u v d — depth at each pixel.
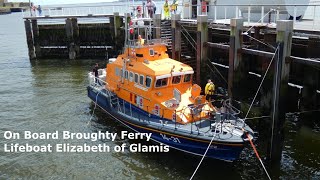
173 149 13.27
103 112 17.98
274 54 12.29
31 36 32.47
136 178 11.91
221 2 23.38
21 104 19.73
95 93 17.86
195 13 24.69
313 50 13.58
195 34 20.45
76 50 32.22
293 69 15.48
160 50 15.24
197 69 17.80
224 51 19.17
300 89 15.37
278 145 12.48
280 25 11.79
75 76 26.05
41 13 32.91
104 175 12.19
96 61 31.36
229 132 11.82
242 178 11.70
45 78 25.72
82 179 11.98
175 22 19.58
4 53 37.81
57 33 32.31
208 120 12.91
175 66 14.32
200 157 12.57
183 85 14.54
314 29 15.06
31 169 12.74
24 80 25.30
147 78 13.92
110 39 31.72
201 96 13.78
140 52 14.66
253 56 17.05
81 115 17.72
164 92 13.97
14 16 115.62
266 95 13.72
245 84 16.89
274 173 11.88
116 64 16.11
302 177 11.57
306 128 14.75
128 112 15.19
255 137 12.37
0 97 21.17
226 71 18.91
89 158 13.39
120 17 30.20
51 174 12.38
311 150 13.23
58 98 20.66
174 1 26.66
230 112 13.26
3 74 27.36
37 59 33.09
